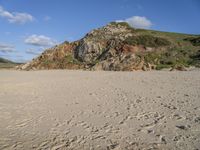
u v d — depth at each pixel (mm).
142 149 5449
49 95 12305
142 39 42906
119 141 5953
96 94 12273
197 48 40562
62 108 9336
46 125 7242
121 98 11070
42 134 6484
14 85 16906
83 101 10578
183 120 7492
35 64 46531
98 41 46406
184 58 36531
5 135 6414
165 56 37750
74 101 10609
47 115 8352
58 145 5742
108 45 45125
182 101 10141
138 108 9102
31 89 14664
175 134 6348
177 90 13023
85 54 45125
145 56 36281
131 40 42188
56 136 6332
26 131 6727
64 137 6258
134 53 38531
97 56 43844
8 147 5609
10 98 11625
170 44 42469
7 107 9594
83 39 49406
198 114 8094
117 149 5477
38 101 10773
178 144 5688
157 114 8219
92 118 7914
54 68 43406
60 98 11398
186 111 8516
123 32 48938
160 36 47938
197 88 13602
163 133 6441
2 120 7766
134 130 6715
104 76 22938
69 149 5508
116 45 42375
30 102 10570
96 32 50406
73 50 48812
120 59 35781
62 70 36688
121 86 15172
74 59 46375
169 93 12133
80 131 6695
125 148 5527
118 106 9500
